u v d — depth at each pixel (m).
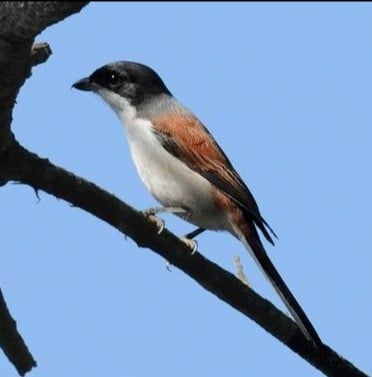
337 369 10.60
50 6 6.97
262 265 11.94
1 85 8.12
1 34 7.67
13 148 8.86
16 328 9.30
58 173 9.15
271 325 10.44
